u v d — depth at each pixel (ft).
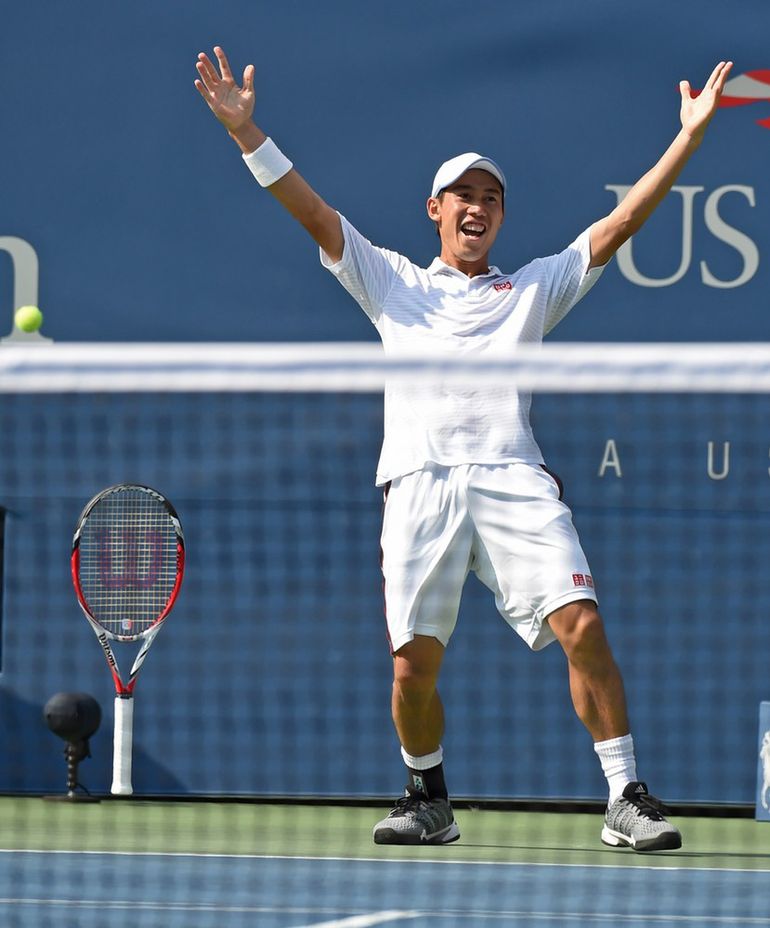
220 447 88.33
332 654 88.43
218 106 59.11
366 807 87.10
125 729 82.84
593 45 88.69
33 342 89.61
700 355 50.47
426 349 59.93
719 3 88.48
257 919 50.47
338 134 89.15
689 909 53.21
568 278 61.82
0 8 89.81
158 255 89.56
